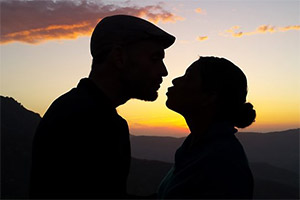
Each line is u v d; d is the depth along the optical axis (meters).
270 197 37.56
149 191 33.19
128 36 1.83
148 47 1.86
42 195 1.66
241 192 1.66
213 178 1.71
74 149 1.65
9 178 30.73
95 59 1.91
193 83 1.99
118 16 1.90
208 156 1.79
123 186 1.89
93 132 1.70
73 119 1.69
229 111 1.95
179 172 1.90
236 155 1.77
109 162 1.75
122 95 1.94
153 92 1.94
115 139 1.80
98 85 1.88
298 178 60.53
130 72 1.86
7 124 45.97
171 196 1.86
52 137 1.67
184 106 2.03
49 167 1.66
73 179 1.63
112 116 1.82
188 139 2.10
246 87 2.00
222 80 1.92
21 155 37.41
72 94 1.82
